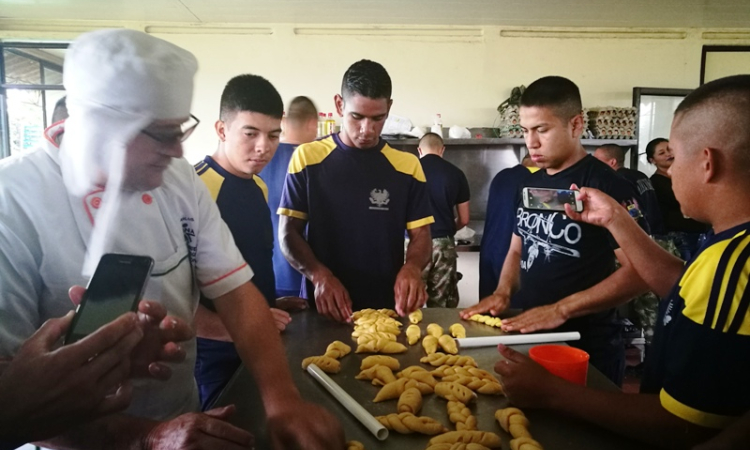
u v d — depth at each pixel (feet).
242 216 4.89
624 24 13.23
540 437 2.53
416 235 5.72
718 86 2.40
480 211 14.23
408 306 4.68
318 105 13.61
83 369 1.85
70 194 2.43
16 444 1.86
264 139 4.84
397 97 13.70
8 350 2.22
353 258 5.55
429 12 12.45
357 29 13.42
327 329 4.32
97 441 2.29
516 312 4.81
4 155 13.52
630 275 4.01
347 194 5.51
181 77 2.29
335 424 2.42
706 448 1.95
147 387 2.94
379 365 3.30
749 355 2.06
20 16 12.85
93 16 12.87
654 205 10.07
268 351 2.99
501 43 13.50
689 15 12.49
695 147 2.44
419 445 2.48
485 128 13.62
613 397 2.52
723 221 2.41
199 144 13.58
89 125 2.18
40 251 2.44
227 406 2.56
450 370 3.28
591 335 4.66
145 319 2.44
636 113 12.72
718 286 2.15
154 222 2.82
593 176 4.79
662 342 2.61
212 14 12.69
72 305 2.53
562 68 13.60
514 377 2.79
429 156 10.77
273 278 5.22
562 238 4.86
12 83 13.42
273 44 13.41
